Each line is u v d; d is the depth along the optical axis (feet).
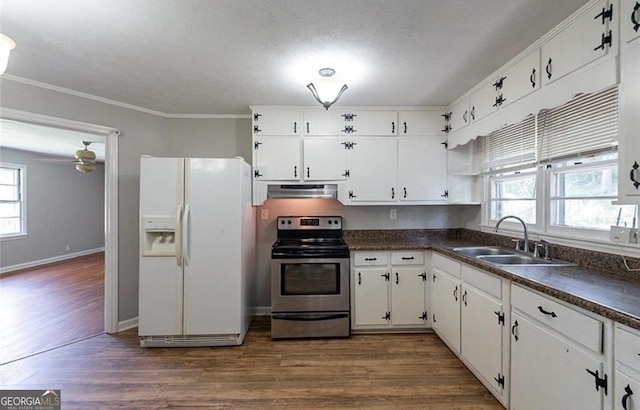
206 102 10.30
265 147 10.62
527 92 6.80
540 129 7.37
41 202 21.57
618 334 3.87
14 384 7.29
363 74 8.13
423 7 5.39
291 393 6.92
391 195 10.77
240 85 8.84
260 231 11.84
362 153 10.75
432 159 10.82
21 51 6.91
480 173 10.37
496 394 6.47
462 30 6.10
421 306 9.95
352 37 6.35
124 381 7.39
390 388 7.09
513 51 6.92
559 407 4.76
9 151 19.58
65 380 7.43
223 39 6.41
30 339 9.68
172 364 8.16
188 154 11.62
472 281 7.36
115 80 8.54
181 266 9.05
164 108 10.97
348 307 9.78
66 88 9.09
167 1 5.19
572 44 5.58
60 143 16.67
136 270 10.72
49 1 5.17
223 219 9.13
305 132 10.69
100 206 26.71
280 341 9.53
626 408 3.75
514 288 5.83
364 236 11.81
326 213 11.85
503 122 7.64
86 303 13.25
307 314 9.72
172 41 6.48
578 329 4.42
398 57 7.20
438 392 6.93
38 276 18.20
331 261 9.72
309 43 6.58
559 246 7.06
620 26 4.65
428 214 11.96
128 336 9.89
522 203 8.67
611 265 5.88
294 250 9.78
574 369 4.49
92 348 9.07
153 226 8.93
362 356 8.55
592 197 6.46
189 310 9.07
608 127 5.62
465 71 7.95
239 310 9.18
